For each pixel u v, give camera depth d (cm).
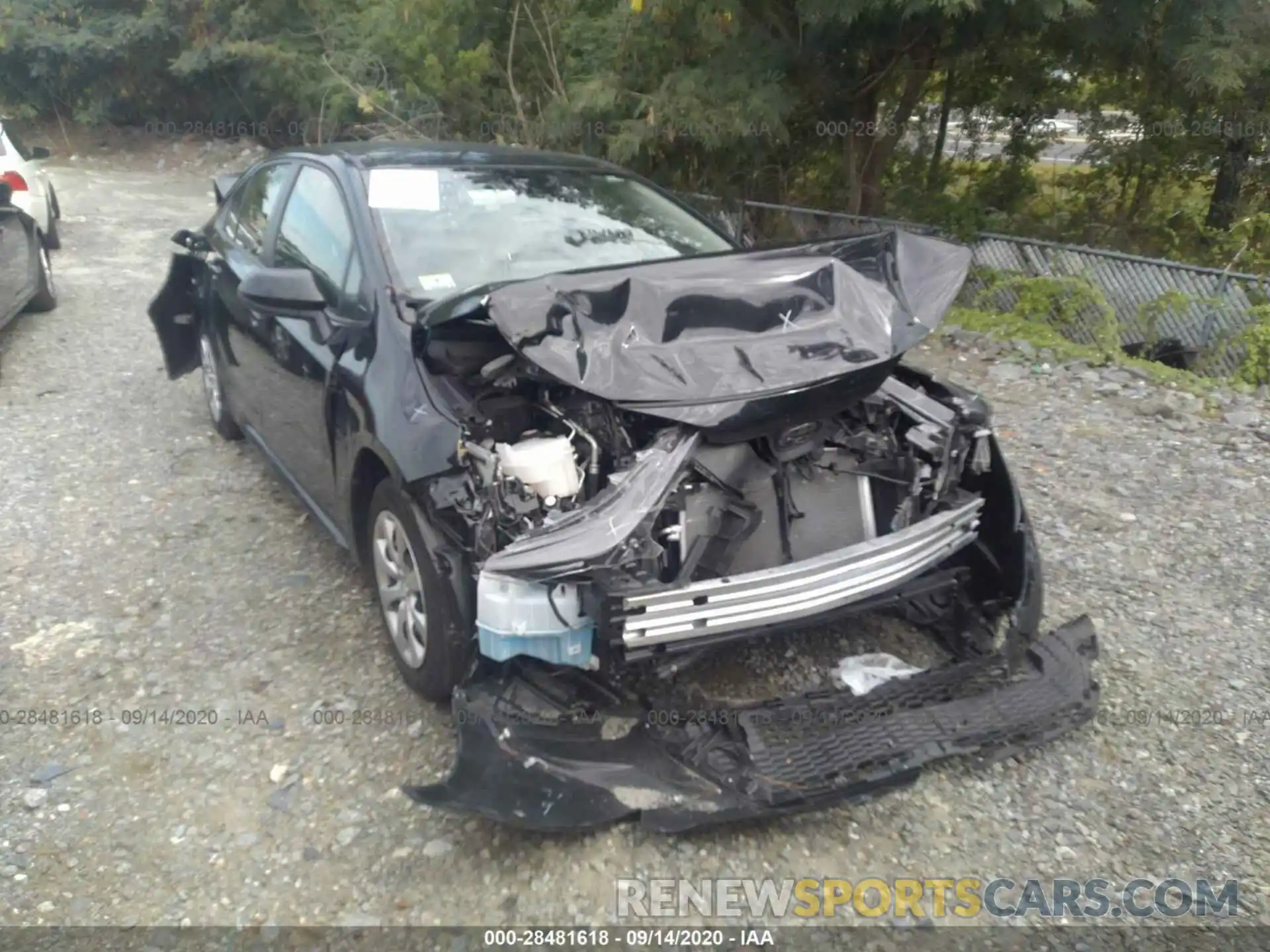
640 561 285
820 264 344
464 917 283
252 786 331
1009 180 1241
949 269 349
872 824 317
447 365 347
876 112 1058
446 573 321
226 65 1900
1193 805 328
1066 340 789
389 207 416
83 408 668
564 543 281
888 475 352
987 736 323
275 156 539
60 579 457
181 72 1880
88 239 1211
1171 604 444
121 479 562
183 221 1357
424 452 330
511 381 329
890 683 335
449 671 333
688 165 1063
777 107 909
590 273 336
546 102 1147
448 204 427
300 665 394
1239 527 516
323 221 442
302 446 446
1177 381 712
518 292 310
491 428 327
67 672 390
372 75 1427
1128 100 1067
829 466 346
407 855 304
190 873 298
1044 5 794
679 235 459
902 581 327
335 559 475
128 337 827
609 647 289
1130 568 475
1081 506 536
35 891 291
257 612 431
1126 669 396
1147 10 835
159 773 338
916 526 329
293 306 392
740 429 304
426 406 338
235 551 484
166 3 1942
